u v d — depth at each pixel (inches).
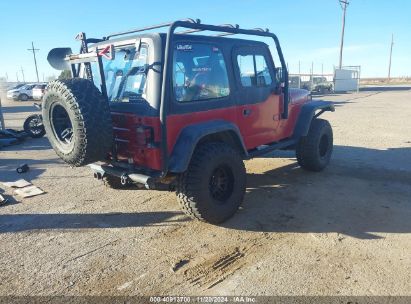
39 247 157.0
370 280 124.8
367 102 837.8
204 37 172.1
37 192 227.5
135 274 134.0
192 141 156.4
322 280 125.6
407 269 131.0
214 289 123.2
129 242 159.3
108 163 175.5
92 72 184.4
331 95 1185.4
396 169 258.8
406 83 2255.2
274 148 217.9
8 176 268.5
